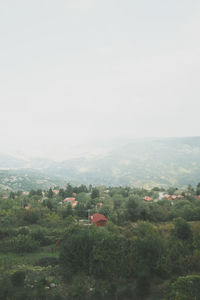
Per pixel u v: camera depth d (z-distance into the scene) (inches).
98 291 916.6
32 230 1982.0
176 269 1135.0
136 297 914.1
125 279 1051.3
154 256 1125.1
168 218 2714.1
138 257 1118.4
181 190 6820.9
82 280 1037.8
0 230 1914.4
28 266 1277.1
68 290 964.6
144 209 2701.8
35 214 2573.8
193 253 1245.7
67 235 1676.9
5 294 878.4
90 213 3206.2
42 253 1555.1
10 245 1621.6
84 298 898.1
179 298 816.9
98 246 1142.3
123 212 2792.8
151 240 1212.5
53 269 1184.2
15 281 975.6
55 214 2847.0
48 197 5231.3
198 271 1143.0
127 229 2006.6
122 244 1228.5
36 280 1028.5
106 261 1087.0
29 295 885.8
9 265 1288.1
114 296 908.0
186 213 2659.9
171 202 4165.8
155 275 1082.1
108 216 2659.9
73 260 1124.5
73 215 3068.4
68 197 5521.7
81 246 1159.0
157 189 7145.7
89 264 1102.4
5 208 3324.3
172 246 1289.4
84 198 4790.8
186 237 1486.2
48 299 884.0
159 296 924.0
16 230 1991.9
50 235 1941.4
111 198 4603.8
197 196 4936.0
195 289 860.6
